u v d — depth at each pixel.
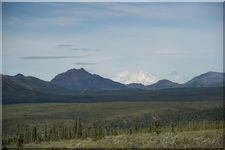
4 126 57.94
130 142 42.12
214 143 38.84
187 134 44.16
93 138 49.00
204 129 48.91
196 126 51.88
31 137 50.41
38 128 63.97
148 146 39.91
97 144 42.97
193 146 38.12
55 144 46.34
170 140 40.84
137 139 43.06
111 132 55.06
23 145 45.69
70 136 52.38
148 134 48.72
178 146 38.91
